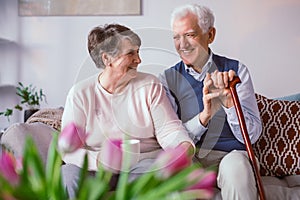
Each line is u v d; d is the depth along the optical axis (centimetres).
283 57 347
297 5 342
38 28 368
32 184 67
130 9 355
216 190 210
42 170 67
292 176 238
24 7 368
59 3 363
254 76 350
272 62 348
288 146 244
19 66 372
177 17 224
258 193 192
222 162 201
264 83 350
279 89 349
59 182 68
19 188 65
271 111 252
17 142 196
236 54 350
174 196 69
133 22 356
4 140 198
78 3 361
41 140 204
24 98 357
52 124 233
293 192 214
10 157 70
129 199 69
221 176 198
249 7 346
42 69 370
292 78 347
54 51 367
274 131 247
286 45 346
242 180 192
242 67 229
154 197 67
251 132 220
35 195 66
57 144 73
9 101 374
